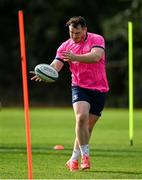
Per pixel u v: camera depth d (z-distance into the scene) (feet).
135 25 285.84
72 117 193.98
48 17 317.83
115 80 298.35
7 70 323.57
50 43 318.24
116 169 73.92
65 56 67.36
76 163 72.43
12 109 259.19
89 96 71.26
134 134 129.80
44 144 105.70
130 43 103.76
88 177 66.95
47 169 73.67
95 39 70.13
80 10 317.22
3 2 324.60
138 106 281.33
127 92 289.94
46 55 319.68
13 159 83.92
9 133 131.23
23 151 93.66
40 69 67.36
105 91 71.92
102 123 167.02
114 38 293.43
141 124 163.12
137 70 283.38
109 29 292.40
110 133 132.57
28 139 61.52
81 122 69.77
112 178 66.28
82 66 70.23
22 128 146.72
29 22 320.29
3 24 327.26
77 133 70.13
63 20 317.63
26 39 317.01
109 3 313.73
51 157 85.97
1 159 83.92
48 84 315.17
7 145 103.45
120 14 293.64
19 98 312.91
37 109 263.29
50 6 318.86
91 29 314.76
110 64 296.10
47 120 179.63
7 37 326.24
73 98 70.95
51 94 314.14
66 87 314.76
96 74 70.85
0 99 309.63
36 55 318.45
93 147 100.63
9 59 324.60
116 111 242.78
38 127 150.82
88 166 71.00
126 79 290.97
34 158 84.89
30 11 321.32
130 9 290.15
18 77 323.16
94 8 315.78
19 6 323.37
